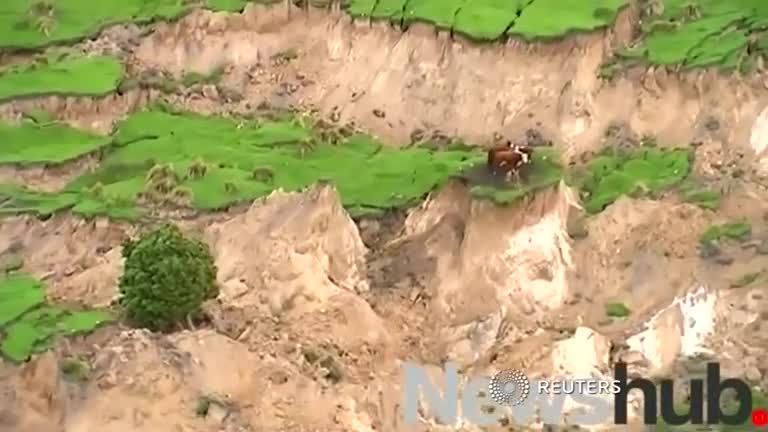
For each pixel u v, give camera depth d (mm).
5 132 32562
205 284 25156
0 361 24766
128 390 23281
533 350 25828
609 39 33188
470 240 28109
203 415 23125
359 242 28547
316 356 24891
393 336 26688
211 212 29203
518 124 32469
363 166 31109
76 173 31547
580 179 30203
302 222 27844
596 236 28469
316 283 26734
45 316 25969
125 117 33469
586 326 26688
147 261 24797
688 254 27922
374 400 24312
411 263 28500
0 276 28281
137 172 31234
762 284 26797
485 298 27547
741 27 33094
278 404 23578
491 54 33406
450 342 26578
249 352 24344
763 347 25609
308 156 31641
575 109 32281
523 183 28484
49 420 23797
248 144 32094
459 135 32844
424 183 30109
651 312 26859
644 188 29609
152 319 24766
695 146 31172
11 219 29812
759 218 28688
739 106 31500
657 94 32188
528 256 27891
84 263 28859
